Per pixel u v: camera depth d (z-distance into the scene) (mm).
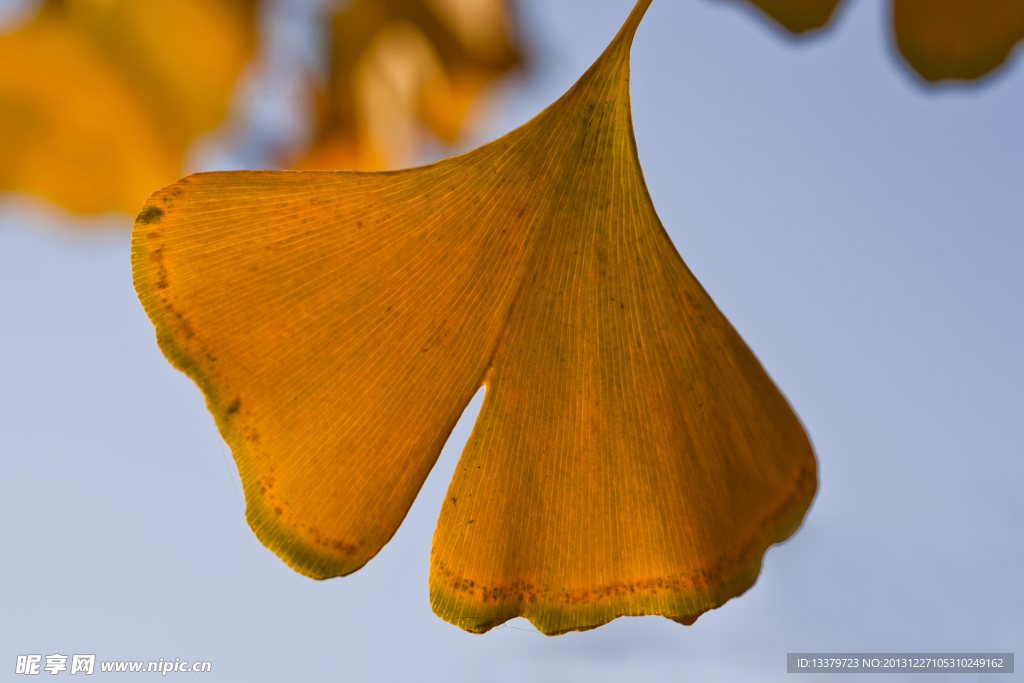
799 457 293
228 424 292
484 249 295
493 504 297
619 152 294
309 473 293
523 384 296
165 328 292
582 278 296
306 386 293
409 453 296
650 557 296
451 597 296
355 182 293
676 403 295
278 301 293
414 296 295
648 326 295
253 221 292
